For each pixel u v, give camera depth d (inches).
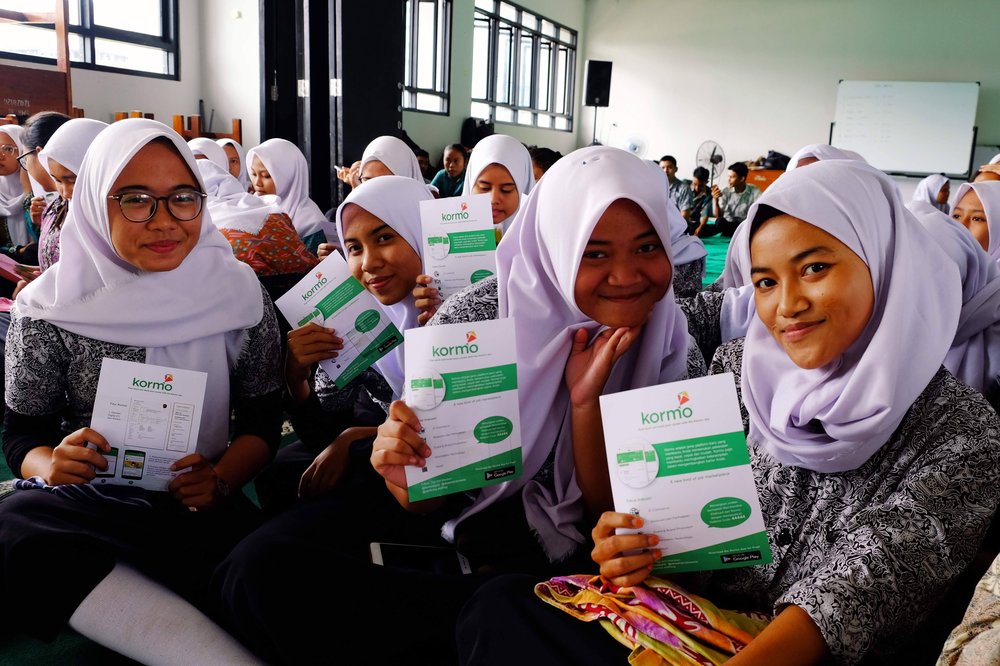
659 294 49.1
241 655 49.3
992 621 28.5
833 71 506.3
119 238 55.5
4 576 50.1
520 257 53.8
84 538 50.6
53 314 56.6
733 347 49.8
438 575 49.8
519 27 486.0
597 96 511.8
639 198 46.4
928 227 72.9
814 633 36.2
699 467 40.7
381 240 72.0
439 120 407.8
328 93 197.6
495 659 40.6
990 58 472.4
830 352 39.9
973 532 38.1
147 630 49.8
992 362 69.6
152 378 54.2
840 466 41.4
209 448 62.2
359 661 48.3
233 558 49.1
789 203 39.9
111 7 288.7
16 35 259.0
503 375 47.8
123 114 278.4
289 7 207.9
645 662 37.1
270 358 65.0
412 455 46.7
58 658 56.8
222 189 139.6
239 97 314.7
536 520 52.2
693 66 539.5
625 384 53.2
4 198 151.3
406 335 47.8
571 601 41.7
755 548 40.3
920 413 40.6
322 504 57.2
